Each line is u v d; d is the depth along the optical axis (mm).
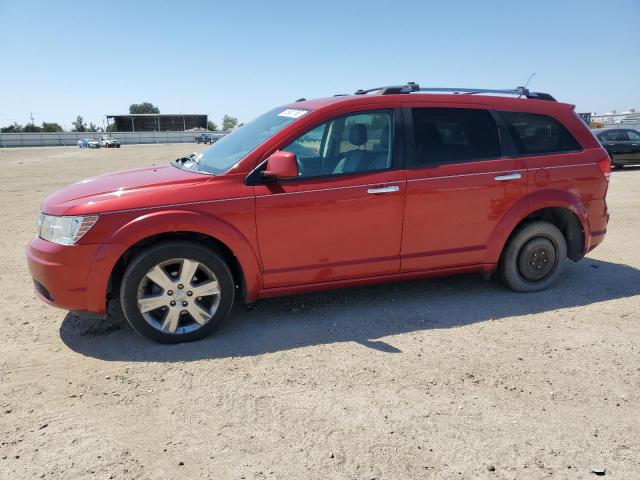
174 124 104875
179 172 4371
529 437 2828
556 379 3432
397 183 4320
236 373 3527
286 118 4496
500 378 3443
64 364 3686
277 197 4023
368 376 3471
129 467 2598
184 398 3223
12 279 5734
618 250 6660
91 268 3738
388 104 4426
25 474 2543
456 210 4539
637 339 4020
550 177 4805
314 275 4266
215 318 4031
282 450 2723
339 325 4301
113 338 4102
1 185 16531
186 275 3900
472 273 5102
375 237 4355
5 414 3059
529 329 4211
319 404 3141
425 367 3590
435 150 4516
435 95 4609
